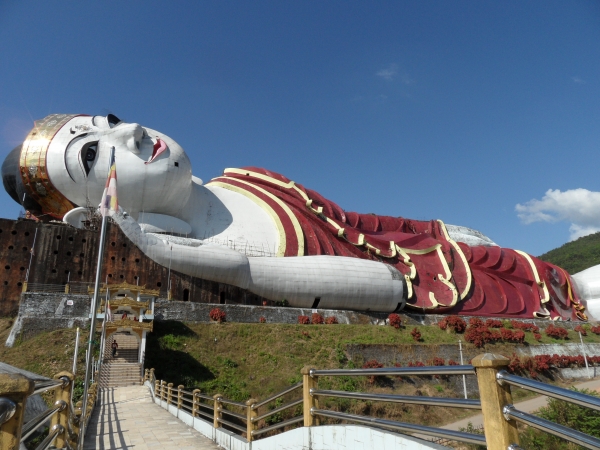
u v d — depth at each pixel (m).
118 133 39.72
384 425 5.96
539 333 45.69
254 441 10.30
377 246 51.75
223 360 31.41
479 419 25.48
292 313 39.19
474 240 65.38
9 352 28.22
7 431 4.29
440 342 39.50
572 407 15.63
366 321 42.12
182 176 42.22
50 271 34.91
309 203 51.16
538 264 57.41
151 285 36.53
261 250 44.94
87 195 39.16
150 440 14.04
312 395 8.02
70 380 9.16
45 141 38.97
